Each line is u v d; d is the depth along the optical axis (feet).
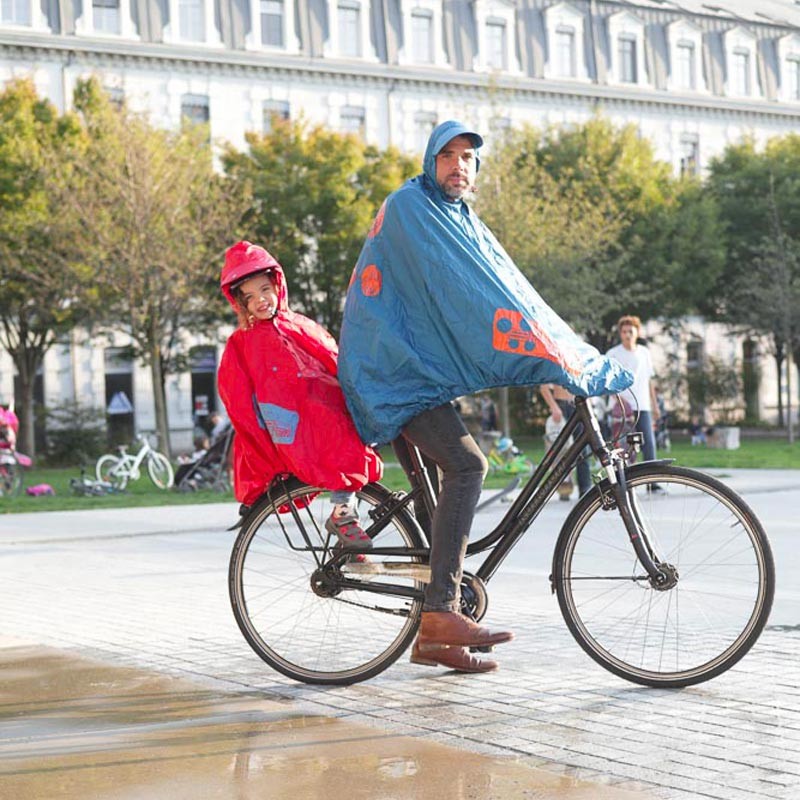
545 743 14.07
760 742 13.92
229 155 127.13
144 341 96.22
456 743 14.19
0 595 27.86
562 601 17.10
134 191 91.81
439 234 16.22
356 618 17.48
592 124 139.74
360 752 13.87
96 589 28.45
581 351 16.39
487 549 17.13
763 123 192.44
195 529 44.04
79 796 12.57
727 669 16.39
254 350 17.15
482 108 166.61
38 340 129.90
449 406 16.48
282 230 123.95
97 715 15.81
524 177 115.55
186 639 21.22
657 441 103.91
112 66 146.30
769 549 16.26
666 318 149.38
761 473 67.10
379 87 162.30
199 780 12.98
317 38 158.30
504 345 15.90
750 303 142.00
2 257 106.73
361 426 16.75
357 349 16.57
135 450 92.63
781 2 214.48
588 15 177.47
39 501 62.69
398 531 17.30
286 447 16.92
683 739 14.11
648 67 182.39
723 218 148.46
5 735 14.93
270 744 14.28
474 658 17.06
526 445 129.70
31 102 114.01
